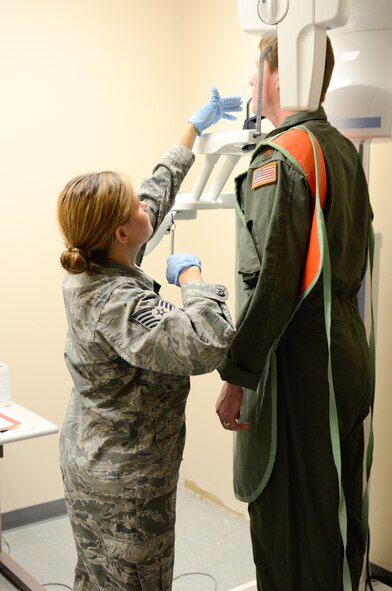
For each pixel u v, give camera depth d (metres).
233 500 3.37
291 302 1.65
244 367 1.69
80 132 3.20
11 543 3.09
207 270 3.40
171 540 1.69
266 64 1.81
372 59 1.92
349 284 1.79
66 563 2.93
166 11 3.38
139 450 1.59
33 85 3.04
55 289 3.21
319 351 1.74
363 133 1.96
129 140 3.36
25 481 3.23
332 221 1.69
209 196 2.17
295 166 1.62
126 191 1.54
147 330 1.48
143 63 3.34
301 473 1.79
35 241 3.13
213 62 3.26
